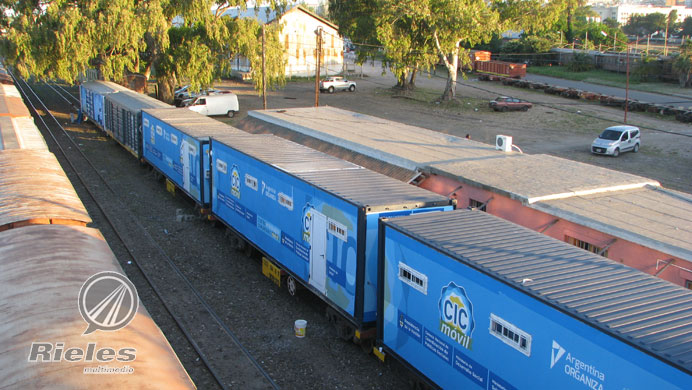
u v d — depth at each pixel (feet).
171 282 50.08
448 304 29.43
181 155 70.33
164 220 67.67
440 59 176.35
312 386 35.50
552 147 110.73
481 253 29.07
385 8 140.87
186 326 42.32
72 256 32.60
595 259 28.76
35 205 41.01
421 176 55.06
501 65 206.69
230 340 40.65
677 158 101.76
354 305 36.60
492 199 47.91
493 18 143.13
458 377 29.17
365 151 64.28
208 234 63.52
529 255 28.96
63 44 123.44
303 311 45.93
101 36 125.70
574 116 142.61
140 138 90.38
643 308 23.38
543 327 24.12
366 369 37.68
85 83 139.23
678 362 19.21
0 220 38.01
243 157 53.31
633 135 105.91
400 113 149.69
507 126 132.26
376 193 38.93
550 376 23.95
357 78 229.04
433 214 35.65
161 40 130.31
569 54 232.94
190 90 160.25
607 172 53.01
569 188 46.73
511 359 25.82
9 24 133.08
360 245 35.24
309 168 46.88
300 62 227.61
